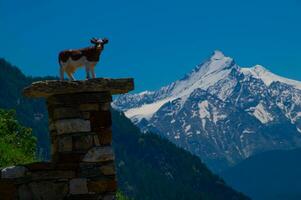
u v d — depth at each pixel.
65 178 12.62
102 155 12.75
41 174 12.59
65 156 12.68
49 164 12.62
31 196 12.54
